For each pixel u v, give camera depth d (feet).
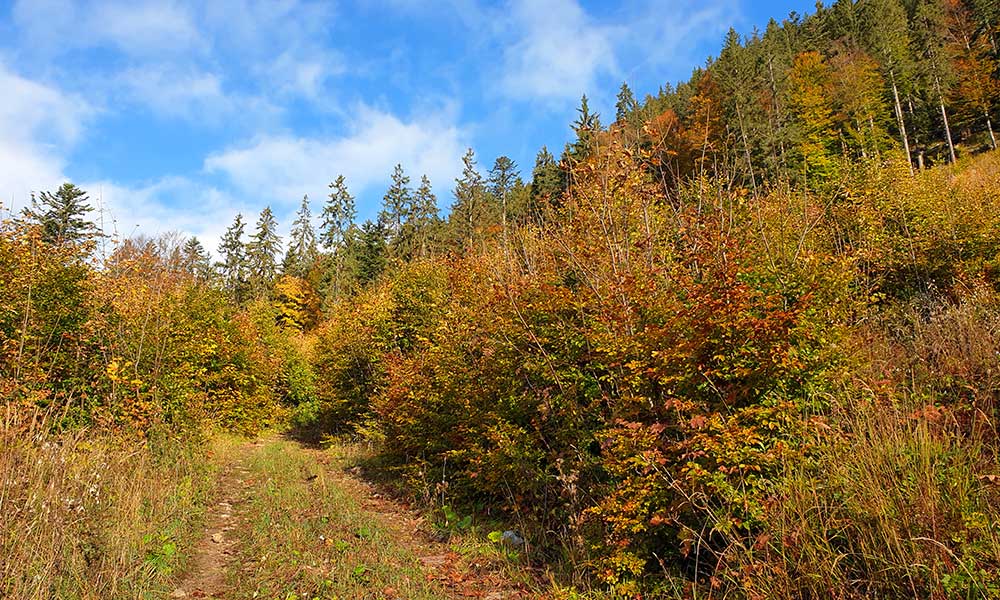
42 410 27.25
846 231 39.29
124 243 42.55
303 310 158.10
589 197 23.73
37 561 15.85
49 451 20.95
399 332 57.77
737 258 18.97
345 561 21.03
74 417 30.99
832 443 15.31
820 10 186.19
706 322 16.75
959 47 146.00
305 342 121.19
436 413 35.27
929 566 11.69
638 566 16.60
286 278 161.48
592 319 22.86
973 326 21.59
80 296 35.65
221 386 64.80
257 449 59.11
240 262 178.09
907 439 14.29
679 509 16.46
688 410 16.93
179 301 56.95
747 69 97.45
